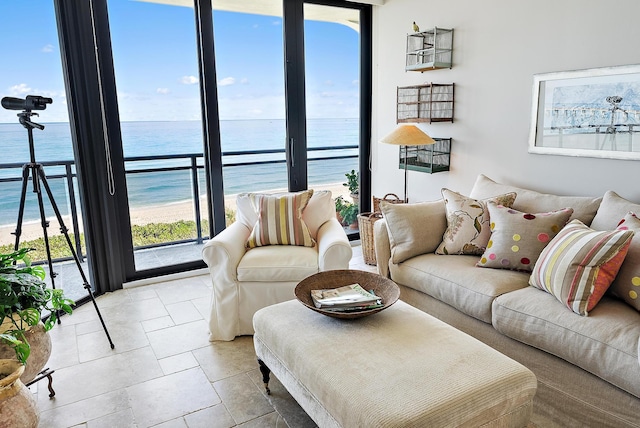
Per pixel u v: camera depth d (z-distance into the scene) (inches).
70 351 98.7
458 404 53.6
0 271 75.7
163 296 129.7
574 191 110.4
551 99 112.0
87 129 122.2
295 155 160.6
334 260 102.0
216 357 96.6
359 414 52.7
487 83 127.3
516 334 79.4
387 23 160.4
